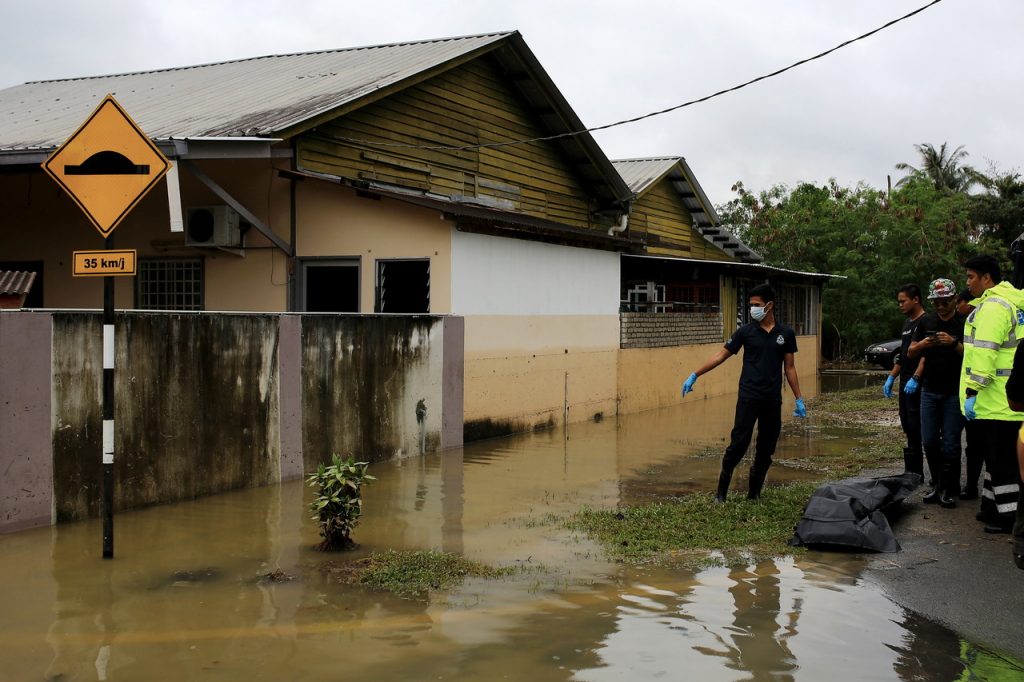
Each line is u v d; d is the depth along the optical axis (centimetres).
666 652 474
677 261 1956
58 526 728
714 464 1096
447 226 1207
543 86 1652
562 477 1000
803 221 3419
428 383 1171
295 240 1277
